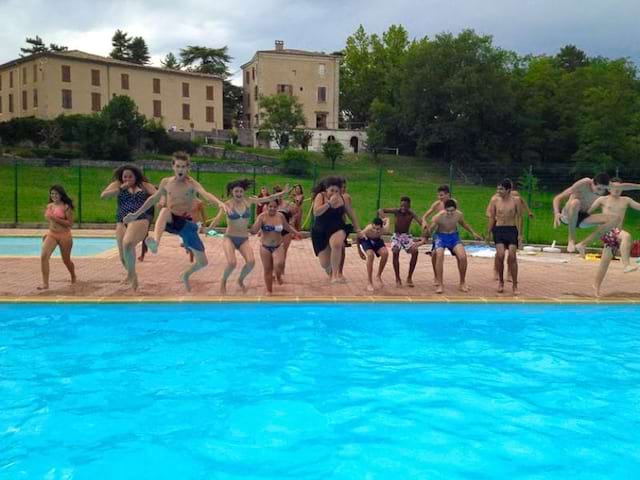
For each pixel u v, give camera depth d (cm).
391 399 534
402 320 842
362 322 827
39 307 870
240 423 477
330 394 545
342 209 1007
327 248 1021
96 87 5509
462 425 477
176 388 556
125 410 502
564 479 390
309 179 4075
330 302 910
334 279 1023
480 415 499
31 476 388
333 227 1007
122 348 683
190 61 8062
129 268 941
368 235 1006
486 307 930
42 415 490
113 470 397
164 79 5956
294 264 1335
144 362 633
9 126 4462
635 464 414
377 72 7806
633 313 912
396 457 419
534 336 768
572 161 5600
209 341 716
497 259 1047
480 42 5966
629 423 486
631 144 4784
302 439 448
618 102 4822
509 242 1004
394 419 488
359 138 6469
